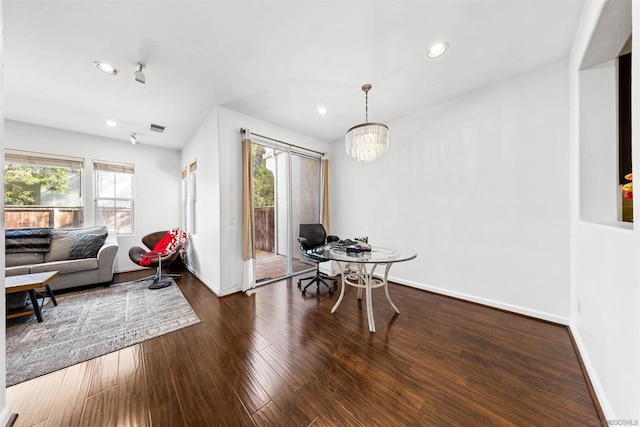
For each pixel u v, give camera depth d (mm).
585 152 1729
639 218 884
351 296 2924
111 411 1240
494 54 1983
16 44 1779
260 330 2094
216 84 2406
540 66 2160
